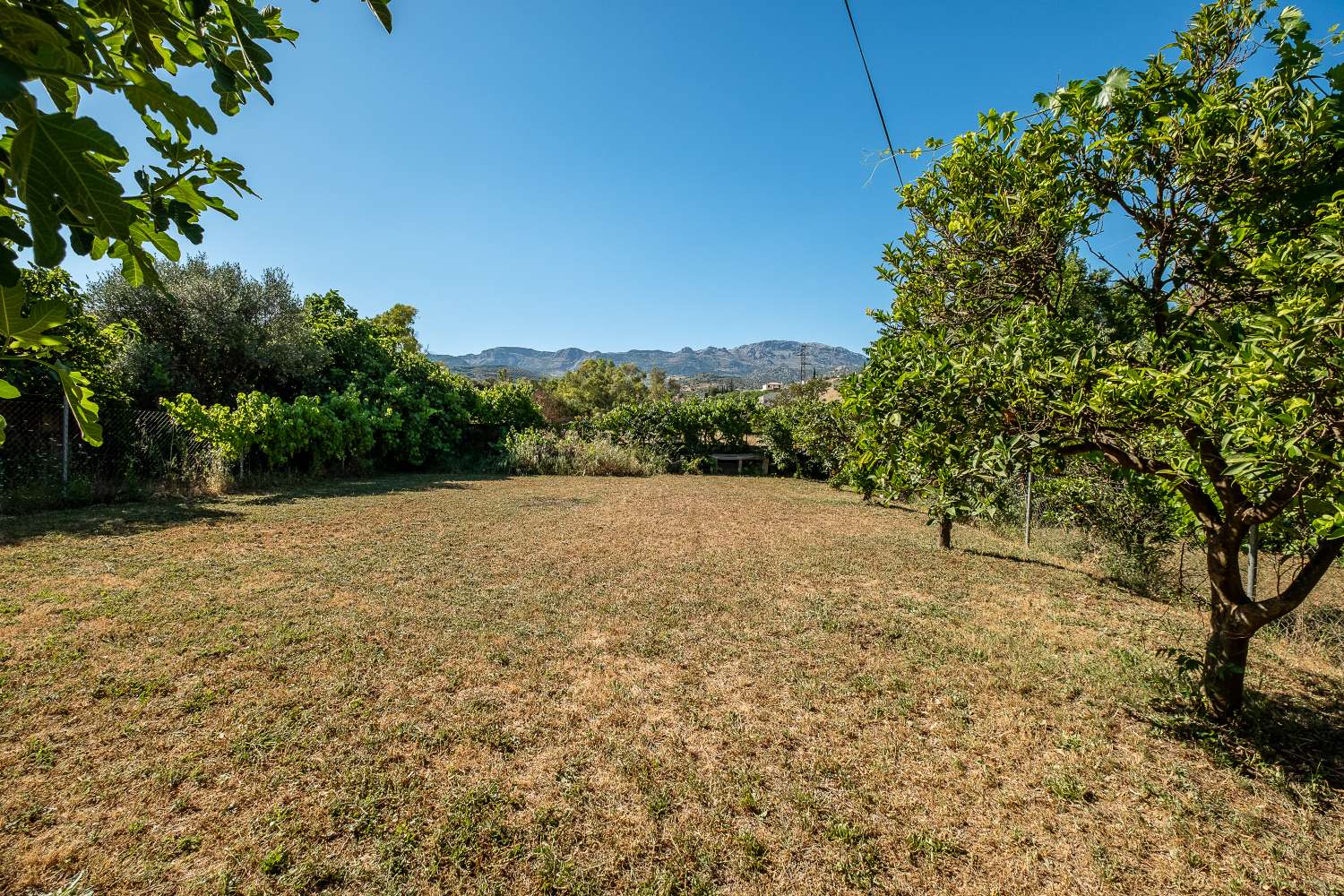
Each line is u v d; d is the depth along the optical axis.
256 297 13.12
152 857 2.13
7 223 0.65
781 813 2.54
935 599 5.62
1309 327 1.81
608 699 3.45
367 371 15.33
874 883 2.18
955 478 2.90
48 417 8.50
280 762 2.71
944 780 2.79
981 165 3.15
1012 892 2.15
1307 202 2.40
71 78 0.70
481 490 12.00
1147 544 6.46
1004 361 2.68
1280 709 3.53
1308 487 2.14
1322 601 5.81
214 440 10.20
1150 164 2.84
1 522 6.79
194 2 0.78
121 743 2.77
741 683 3.73
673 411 19.95
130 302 11.67
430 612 4.68
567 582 5.70
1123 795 2.71
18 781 2.47
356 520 8.15
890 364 3.21
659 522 9.20
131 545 6.13
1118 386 2.42
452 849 2.25
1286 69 2.48
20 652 3.57
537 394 25.16
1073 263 3.29
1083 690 3.73
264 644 3.90
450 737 2.99
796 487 15.55
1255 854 2.36
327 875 2.10
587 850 2.29
